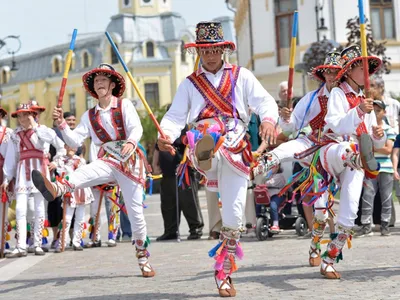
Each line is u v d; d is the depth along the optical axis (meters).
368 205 11.34
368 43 26.72
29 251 11.60
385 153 11.27
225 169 6.44
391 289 6.25
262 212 11.68
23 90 78.06
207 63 6.62
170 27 69.56
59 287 7.55
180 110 6.68
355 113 6.79
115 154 7.79
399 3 36.66
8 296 7.16
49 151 12.44
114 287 7.31
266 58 39.06
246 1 42.66
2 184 11.05
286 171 11.74
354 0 36.22
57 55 75.38
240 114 6.61
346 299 5.89
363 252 9.05
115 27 69.69
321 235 7.89
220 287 6.35
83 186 7.64
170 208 12.79
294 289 6.49
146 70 68.62
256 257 9.23
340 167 7.04
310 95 7.65
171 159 12.60
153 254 10.44
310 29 37.31
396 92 36.62
